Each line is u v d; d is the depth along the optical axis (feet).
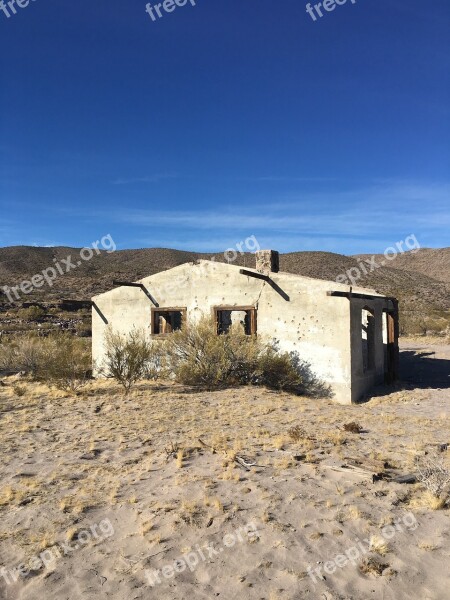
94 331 59.93
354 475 22.02
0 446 27.86
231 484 21.30
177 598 13.96
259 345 48.01
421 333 120.98
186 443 27.40
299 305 46.83
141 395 42.73
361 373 46.29
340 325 44.34
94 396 42.70
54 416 35.32
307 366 46.03
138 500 20.04
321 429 30.81
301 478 21.81
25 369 60.75
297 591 14.10
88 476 23.07
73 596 14.15
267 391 44.96
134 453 26.25
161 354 50.72
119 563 15.72
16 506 19.80
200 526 17.67
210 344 47.29
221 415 34.91
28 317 136.98
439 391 47.91
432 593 13.88
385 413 36.83
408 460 24.14
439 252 453.99
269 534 17.07
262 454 25.36
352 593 13.98
